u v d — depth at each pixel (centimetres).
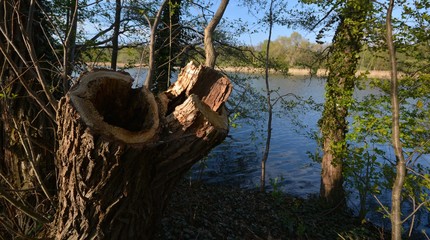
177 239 559
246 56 1151
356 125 722
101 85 267
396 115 385
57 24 561
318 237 766
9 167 464
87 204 276
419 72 714
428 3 622
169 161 282
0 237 415
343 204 1016
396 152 387
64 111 256
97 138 246
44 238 324
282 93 2292
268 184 1280
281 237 716
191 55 1072
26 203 408
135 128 279
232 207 844
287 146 1742
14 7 361
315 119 2181
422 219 997
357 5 724
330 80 970
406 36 696
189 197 821
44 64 503
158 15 561
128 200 280
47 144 473
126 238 293
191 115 270
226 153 1522
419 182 648
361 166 809
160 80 1023
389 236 869
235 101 1130
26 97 463
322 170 1055
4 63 427
